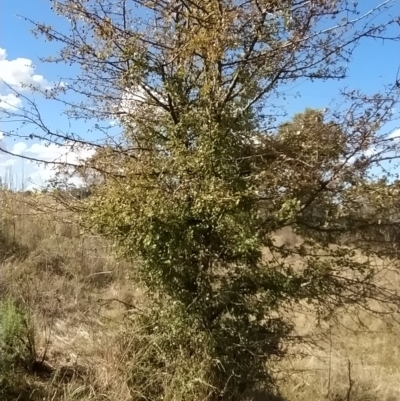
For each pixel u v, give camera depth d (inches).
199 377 185.9
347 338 339.3
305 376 258.8
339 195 179.5
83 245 356.8
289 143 186.7
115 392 196.1
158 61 196.4
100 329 261.7
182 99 197.3
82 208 202.8
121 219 181.9
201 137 183.6
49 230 418.3
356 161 173.0
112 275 375.6
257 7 184.7
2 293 308.0
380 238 187.2
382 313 192.2
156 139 207.6
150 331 210.4
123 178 196.4
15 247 391.2
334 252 188.1
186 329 191.0
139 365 204.5
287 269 182.5
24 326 222.7
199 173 180.4
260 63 192.5
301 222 187.9
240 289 188.2
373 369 303.4
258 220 178.7
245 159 192.1
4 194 231.8
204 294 186.2
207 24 181.0
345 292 191.2
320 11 181.3
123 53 193.0
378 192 174.7
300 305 193.8
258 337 190.1
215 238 187.2
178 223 180.7
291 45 186.2
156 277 190.2
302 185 176.9
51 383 198.7
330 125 177.5
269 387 203.8
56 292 330.3
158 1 195.0
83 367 219.1
